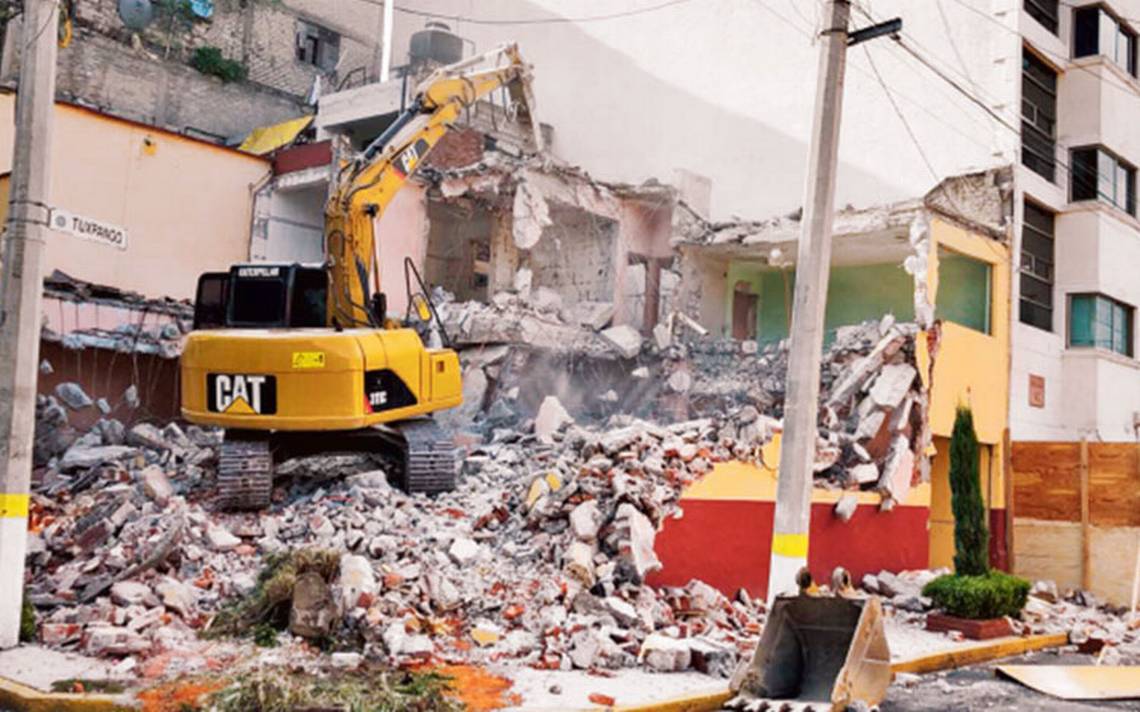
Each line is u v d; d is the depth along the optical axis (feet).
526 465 47.62
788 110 82.12
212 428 57.06
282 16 103.76
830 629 29.68
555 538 37.86
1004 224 66.39
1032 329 67.51
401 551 35.27
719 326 81.35
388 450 44.57
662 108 89.66
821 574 47.88
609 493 39.60
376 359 40.63
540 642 31.96
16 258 29.71
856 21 76.38
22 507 29.40
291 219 80.07
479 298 84.48
